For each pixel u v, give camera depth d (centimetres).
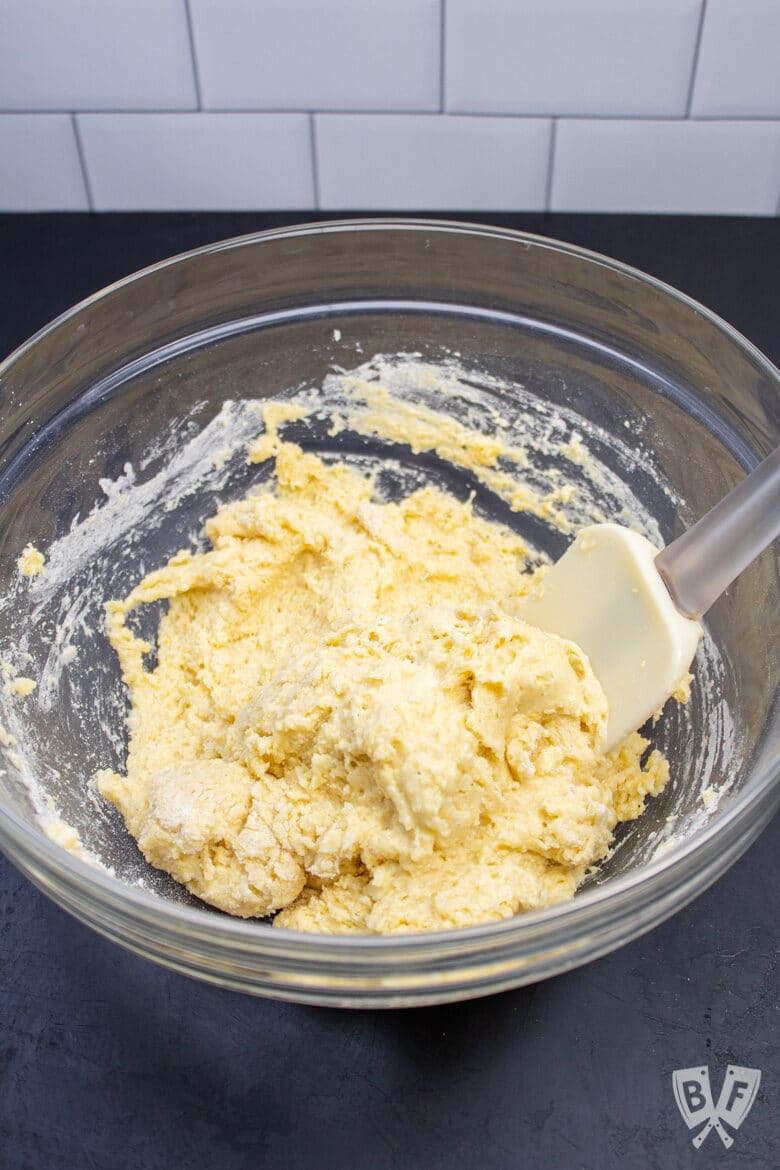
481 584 77
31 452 71
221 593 75
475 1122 61
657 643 65
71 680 72
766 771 59
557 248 72
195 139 92
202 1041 64
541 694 66
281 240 73
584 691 66
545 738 66
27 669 70
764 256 91
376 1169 60
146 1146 61
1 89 89
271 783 66
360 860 65
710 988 65
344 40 87
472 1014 64
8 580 70
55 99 90
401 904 62
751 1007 64
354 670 66
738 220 94
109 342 72
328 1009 64
